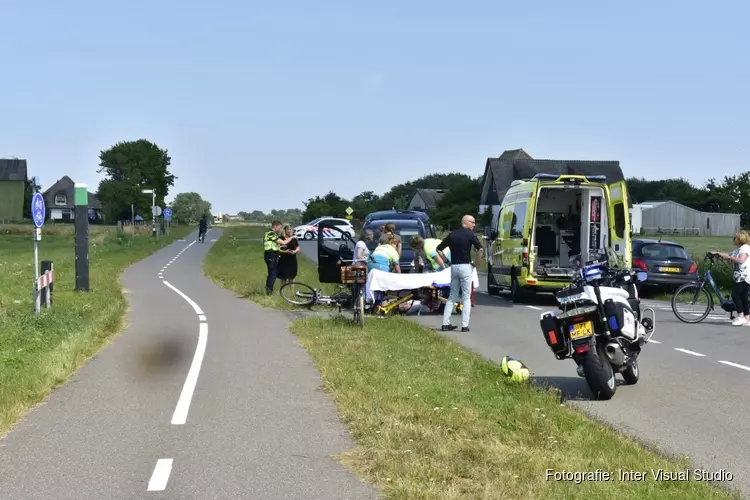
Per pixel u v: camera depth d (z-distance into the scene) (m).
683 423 7.87
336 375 9.55
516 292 20.27
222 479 5.94
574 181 19.52
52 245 53.16
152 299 20.48
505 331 14.70
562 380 10.08
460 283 14.73
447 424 7.27
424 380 9.23
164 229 77.00
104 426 7.52
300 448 6.72
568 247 20.95
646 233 89.31
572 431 7.22
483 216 68.00
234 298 20.78
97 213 131.38
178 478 5.97
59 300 18.48
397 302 17.14
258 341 12.92
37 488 5.77
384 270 17.33
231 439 7.02
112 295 20.19
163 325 15.02
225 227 110.69
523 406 7.96
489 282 23.38
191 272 31.59
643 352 12.42
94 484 5.86
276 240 20.62
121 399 8.66
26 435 7.21
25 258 37.59
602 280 9.47
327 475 6.00
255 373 10.13
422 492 5.37
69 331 13.02
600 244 19.80
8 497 5.59
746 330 15.21
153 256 43.22
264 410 8.10
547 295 22.78
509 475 5.79
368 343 12.30
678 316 16.75
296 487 5.73
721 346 13.09
